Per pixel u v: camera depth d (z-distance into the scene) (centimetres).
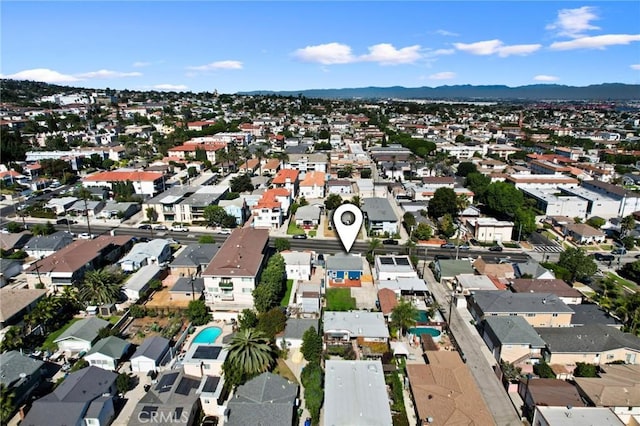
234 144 18450
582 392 4291
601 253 8694
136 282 6675
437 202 10162
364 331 5362
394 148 18725
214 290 6384
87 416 3934
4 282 7069
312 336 5000
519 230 9181
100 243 7950
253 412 3925
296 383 4572
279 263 6750
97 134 19962
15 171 13475
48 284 6775
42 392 4528
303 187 12444
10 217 10425
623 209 10781
